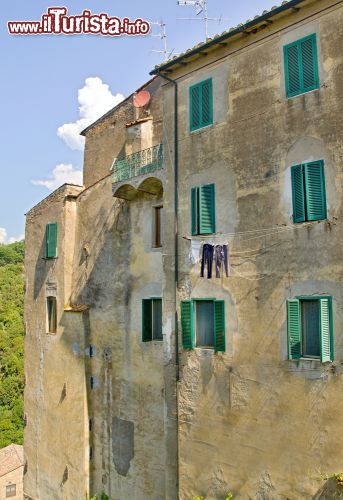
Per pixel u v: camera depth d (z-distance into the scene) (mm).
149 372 17609
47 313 22781
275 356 12586
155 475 16969
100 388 19594
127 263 19031
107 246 20062
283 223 12727
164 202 16125
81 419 19750
